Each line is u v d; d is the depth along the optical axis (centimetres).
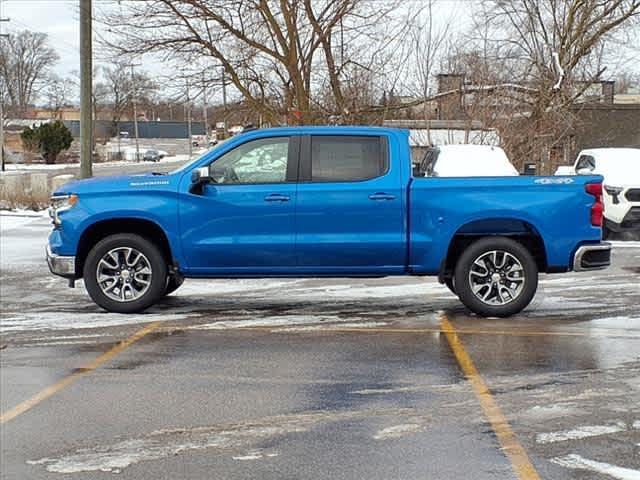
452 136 2227
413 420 572
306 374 694
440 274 926
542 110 2291
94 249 939
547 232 909
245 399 626
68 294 1116
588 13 2539
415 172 1098
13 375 701
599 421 566
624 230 1648
